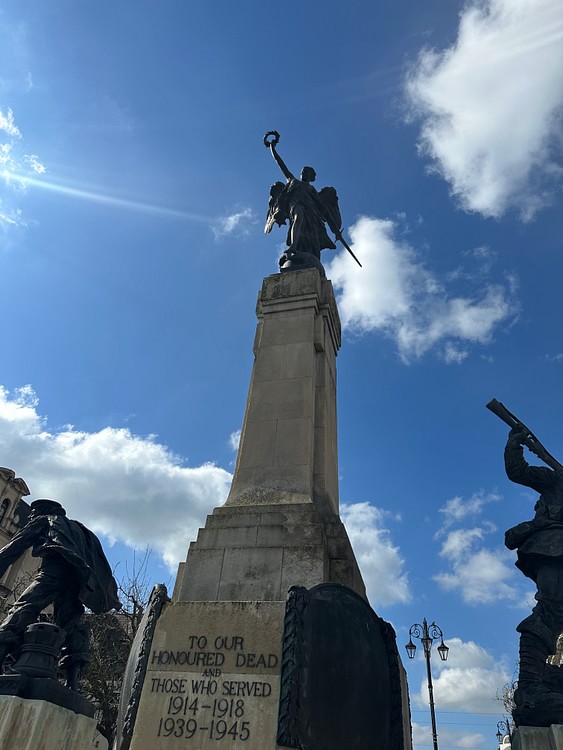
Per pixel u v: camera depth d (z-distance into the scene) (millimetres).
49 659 6719
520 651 6781
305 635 6066
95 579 7824
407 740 8250
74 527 7945
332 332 11570
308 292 11000
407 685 8773
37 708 6062
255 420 9617
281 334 10656
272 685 5781
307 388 9758
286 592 7152
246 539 7820
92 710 7289
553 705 6031
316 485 9016
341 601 6582
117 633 24797
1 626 7020
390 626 6980
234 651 6090
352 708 6082
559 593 7059
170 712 5879
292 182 13766
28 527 7859
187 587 7559
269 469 8961
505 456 8484
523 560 7715
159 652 6293
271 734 5500
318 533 7648
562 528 7418
